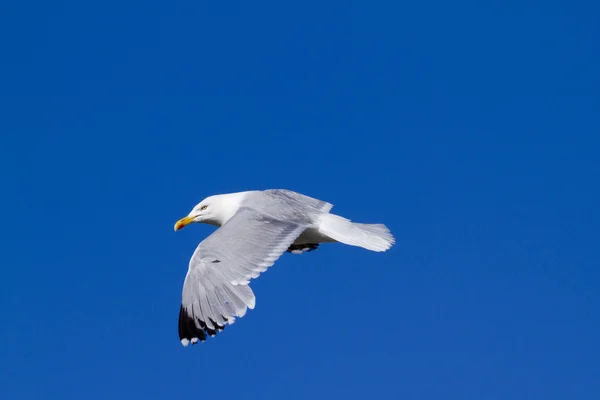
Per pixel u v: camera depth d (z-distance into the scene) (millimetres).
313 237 16375
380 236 16094
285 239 15336
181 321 14445
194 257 14734
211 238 14953
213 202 17125
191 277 14578
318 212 16391
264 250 15039
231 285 14500
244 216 15609
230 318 14273
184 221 17219
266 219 15625
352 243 15906
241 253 14859
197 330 14328
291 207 16172
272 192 16531
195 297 14445
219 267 14594
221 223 17234
